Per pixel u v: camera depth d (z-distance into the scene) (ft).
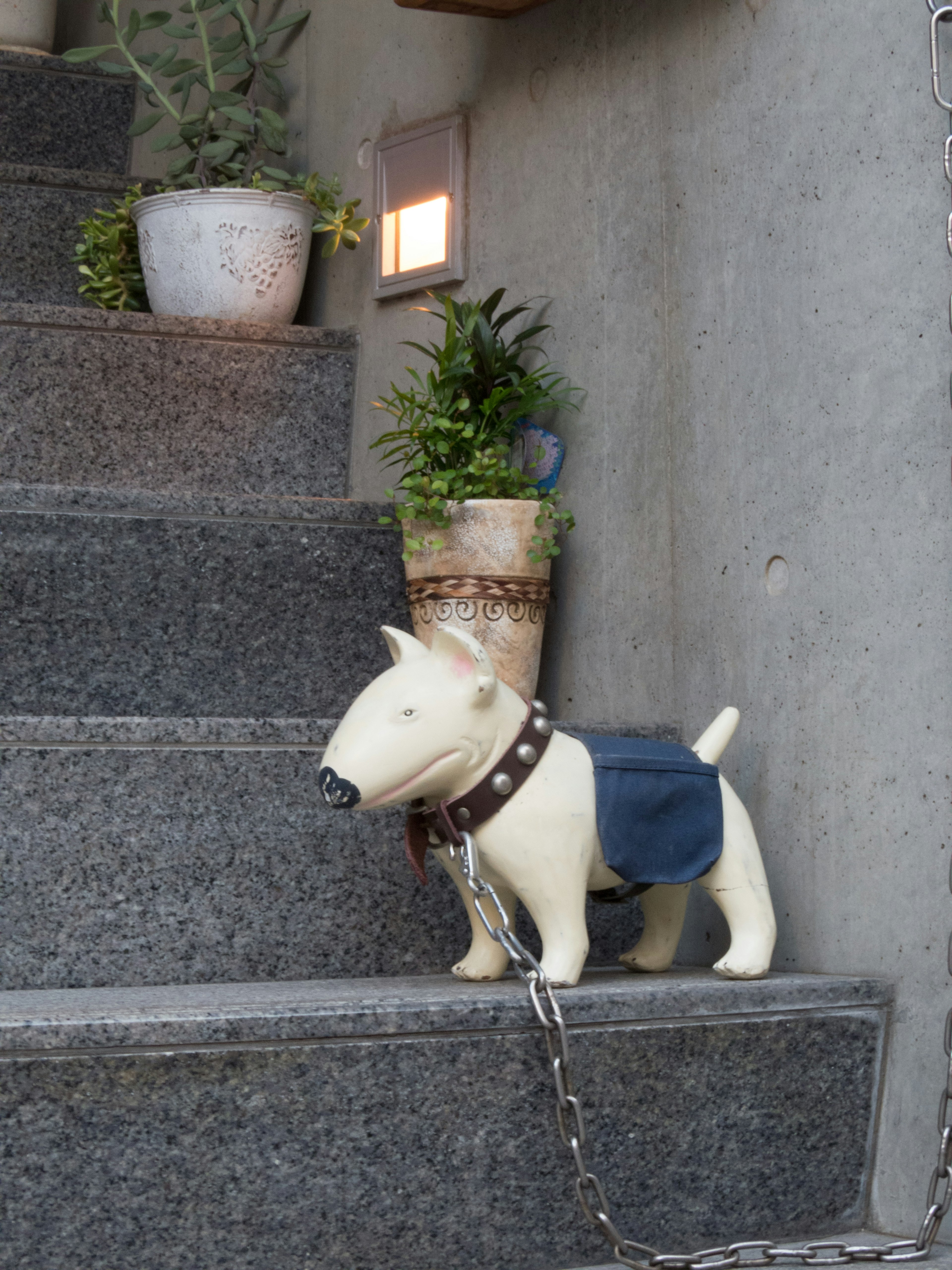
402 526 5.66
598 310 5.79
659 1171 3.69
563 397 5.90
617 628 5.57
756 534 4.90
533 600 5.59
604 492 5.68
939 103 3.94
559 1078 3.38
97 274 7.55
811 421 4.69
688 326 5.31
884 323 4.42
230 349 6.91
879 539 4.39
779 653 4.75
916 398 4.29
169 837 4.17
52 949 4.02
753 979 4.08
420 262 6.81
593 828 3.85
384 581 5.74
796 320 4.79
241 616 5.51
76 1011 3.26
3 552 5.19
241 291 7.08
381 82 7.30
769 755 4.76
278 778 4.28
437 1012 3.44
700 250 5.27
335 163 7.63
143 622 5.37
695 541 5.19
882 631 4.35
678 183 5.42
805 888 4.56
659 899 4.36
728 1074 3.83
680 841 3.99
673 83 5.49
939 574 4.17
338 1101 3.33
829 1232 3.99
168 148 7.67
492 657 5.53
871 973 4.26
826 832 4.50
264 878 4.24
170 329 6.74
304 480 7.07
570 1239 3.54
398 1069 3.39
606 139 5.83
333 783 3.66
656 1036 3.72
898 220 4.40
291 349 7.04
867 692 4.39
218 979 4.16
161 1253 3.14
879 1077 4.11
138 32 8.55
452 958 4.42
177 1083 3.19
